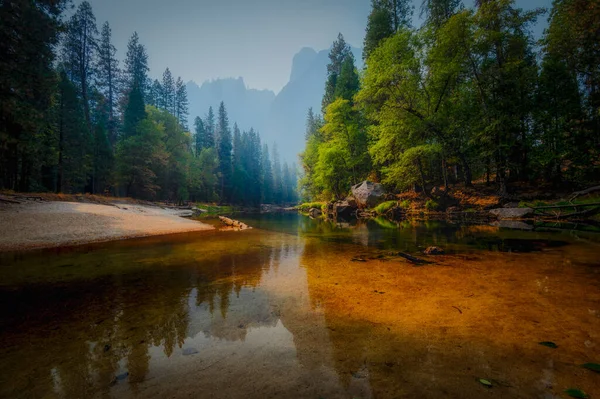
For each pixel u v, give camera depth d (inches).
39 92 685.3
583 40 583.8
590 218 513.3
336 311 139.5
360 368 88.1
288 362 93.3
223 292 175.3
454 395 73.2
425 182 990.4
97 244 384.2
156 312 143.3
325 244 367.6
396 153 887.1
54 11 726.5
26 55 644.1
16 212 526.3
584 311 131.5
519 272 205.2
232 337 113.3
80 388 81.2
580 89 642.8
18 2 601.9
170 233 517.7
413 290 170.1
